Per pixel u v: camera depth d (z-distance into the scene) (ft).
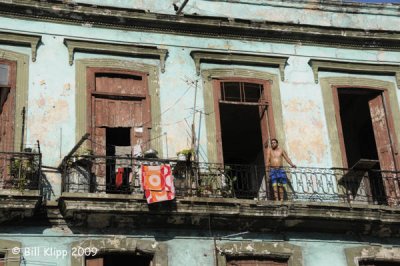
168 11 63.82
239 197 63.82
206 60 62.08
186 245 53.36
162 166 53.11
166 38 62.13
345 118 75.82
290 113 61.98
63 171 53.21
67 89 57.62
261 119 62.44
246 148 82.53
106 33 60.49
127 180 55.62
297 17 67.72
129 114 58.65
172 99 59.82
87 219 51.49
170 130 58.59
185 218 53.16
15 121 55.36
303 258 55.11
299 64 64.44
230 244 54.19
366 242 56.90
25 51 57.98
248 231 55.01
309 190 58.39
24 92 56.44
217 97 61.00
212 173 56.18
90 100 57.82
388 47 67.36
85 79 58.39
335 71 65.00
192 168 55.16
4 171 52.70
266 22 64.39
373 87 65.26
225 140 80.43
